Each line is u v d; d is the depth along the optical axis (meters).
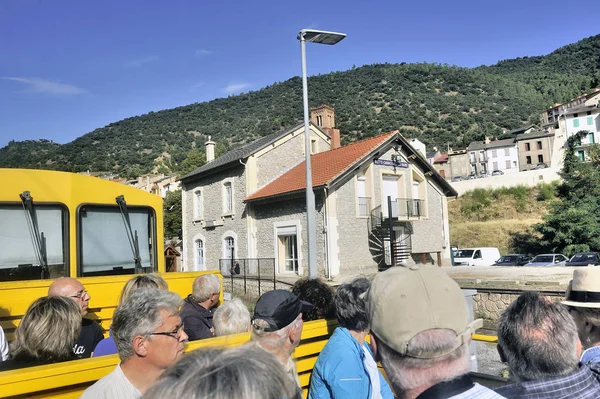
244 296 20.11
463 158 84.00
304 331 3.29
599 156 41.25
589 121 62.09
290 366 2.57
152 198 6.06
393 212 23.19
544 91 157.38
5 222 4.87
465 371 1.62
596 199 33.31
